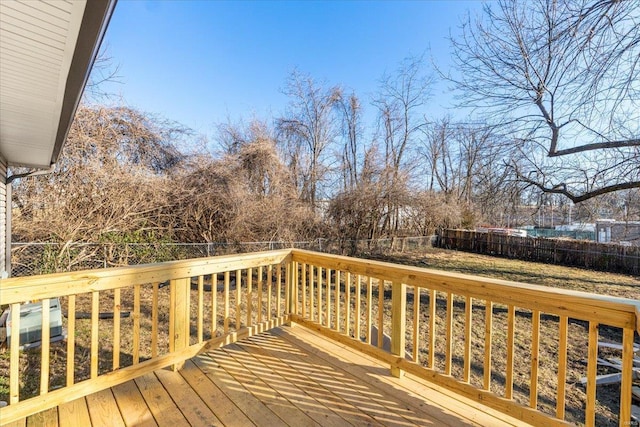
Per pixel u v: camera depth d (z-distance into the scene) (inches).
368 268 106.6
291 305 140.9
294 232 402.9
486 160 233.6
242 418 78.2
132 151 328.2
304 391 90.4
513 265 456.1
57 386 109.7
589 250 442.9
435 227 614.5
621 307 61.0
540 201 250.5
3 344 133.3
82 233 282.0
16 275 250.4
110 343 149.3
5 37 61.7
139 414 79.1
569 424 65.9
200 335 107.6
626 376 61.1
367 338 107.4
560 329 68.8
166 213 327.9
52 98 94.9
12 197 260.1
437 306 255.4
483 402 78.6
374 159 506.6
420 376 91.4
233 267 117.8
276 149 466.0
